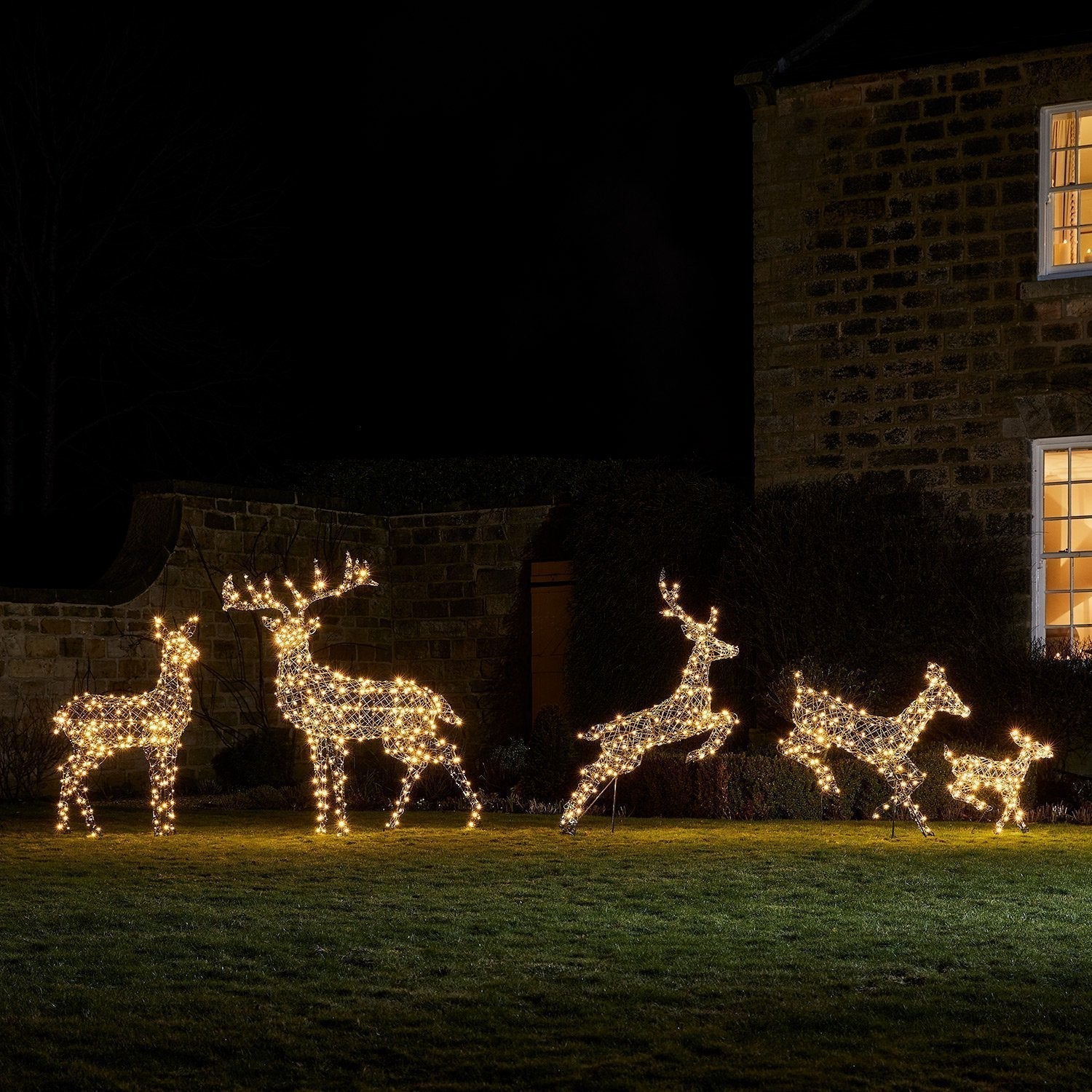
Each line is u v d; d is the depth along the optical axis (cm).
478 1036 573
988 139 1598
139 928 764
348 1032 579
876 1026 586
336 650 1908
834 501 1588
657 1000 622
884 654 1523
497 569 1934
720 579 1636
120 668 1642
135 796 1628
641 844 1102
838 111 1659
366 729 1199
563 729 1525
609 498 1747
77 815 1374
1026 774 1360
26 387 2578
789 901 846
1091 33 1552
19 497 2609
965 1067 539
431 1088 520
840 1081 524
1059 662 1461
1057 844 1113
